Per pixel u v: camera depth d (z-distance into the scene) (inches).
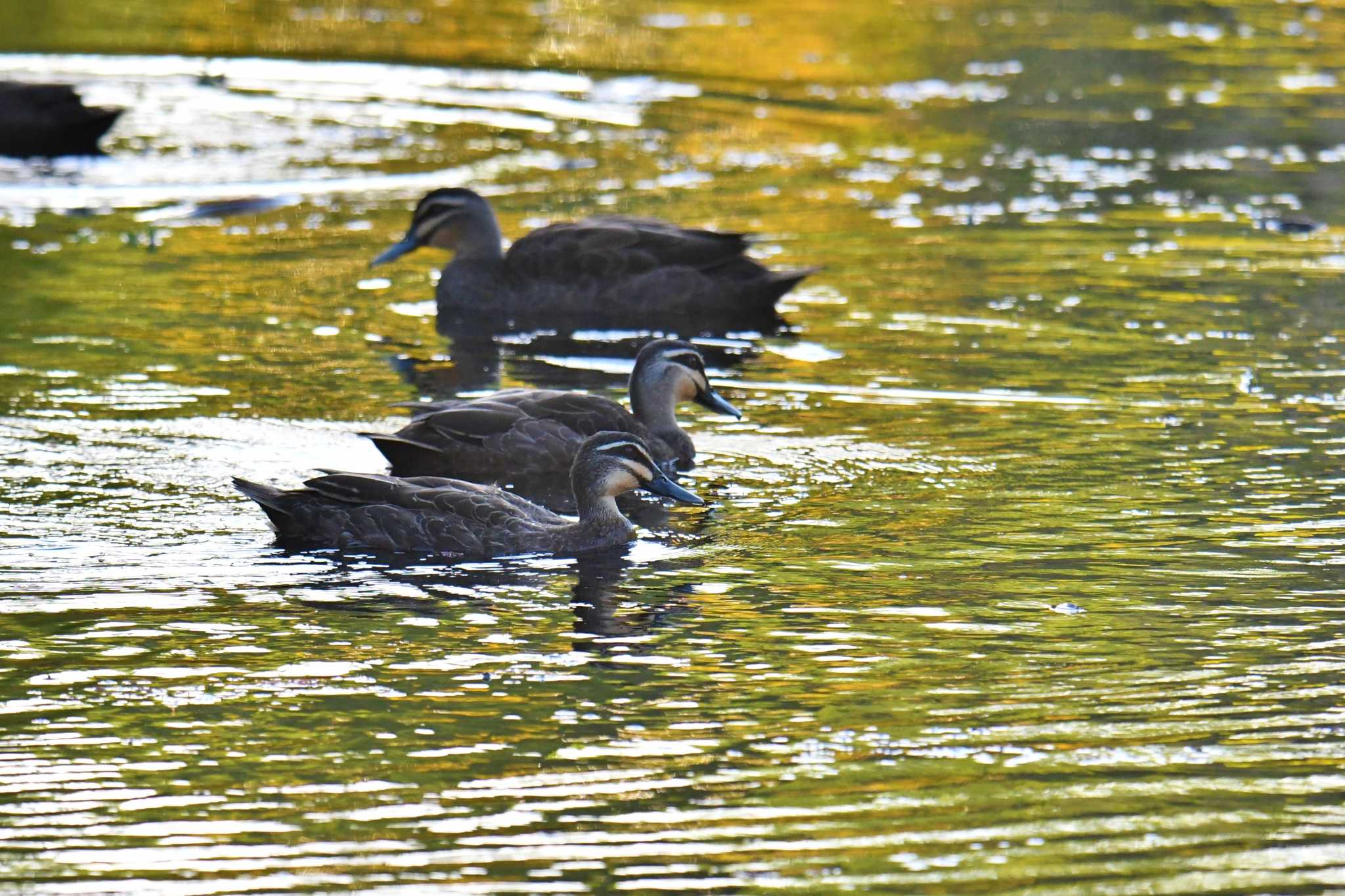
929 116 1330.0
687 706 456.1
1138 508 610.9
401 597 534.0
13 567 549.3
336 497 585.0
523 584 546.9
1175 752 429.4
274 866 375.6
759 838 387.5
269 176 1151.6
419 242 933.2
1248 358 800.3
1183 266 960.9
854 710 453.7
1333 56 1541.6
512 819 395.9
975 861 377.7
